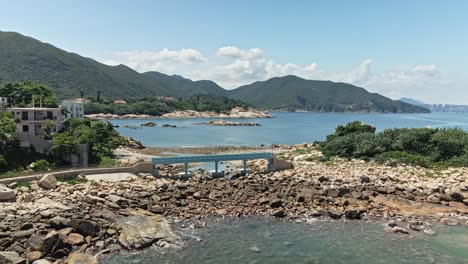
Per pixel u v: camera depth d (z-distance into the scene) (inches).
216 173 2330.2
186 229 1509.6
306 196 1871.3
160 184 1978.3
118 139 3272.6
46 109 2783.0
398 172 2297.0
